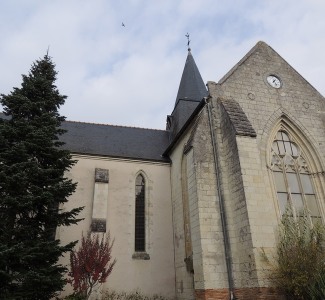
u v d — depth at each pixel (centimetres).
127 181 1720
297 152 1441
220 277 1115
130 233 1598
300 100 1520
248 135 1241
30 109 1220
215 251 1150
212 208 1215
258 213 1124
